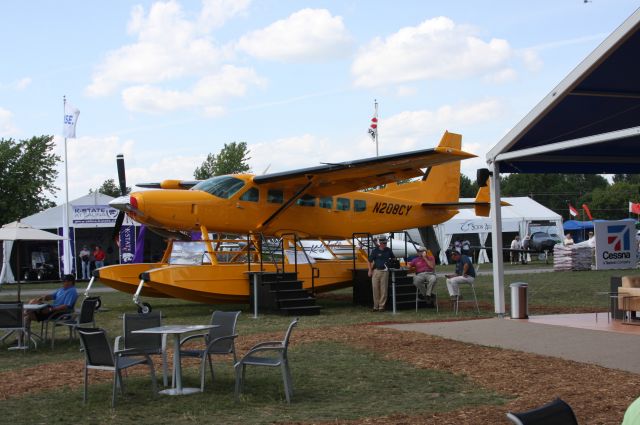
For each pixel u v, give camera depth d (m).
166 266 15.20
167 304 17.53
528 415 3.24
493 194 11.93
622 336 9.42
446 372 7.61
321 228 17.31
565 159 12.23
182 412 6.15
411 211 19.33
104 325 12.87
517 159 11.92
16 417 6.07
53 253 29.94
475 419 5.61
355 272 16.44
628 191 81.75
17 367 8.75
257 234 16.34
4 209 36.78
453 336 10.09
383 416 5.79
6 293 21.53
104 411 6.25
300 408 6.19
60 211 28.83
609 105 10.88
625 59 9.52
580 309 13.73
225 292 14.98
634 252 25.89
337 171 15.11
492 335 10.04
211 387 7.18
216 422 5.75
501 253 12.05
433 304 15.13
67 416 6.08
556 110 10.74
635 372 7.14
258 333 11.14
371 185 16.38
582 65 9.73
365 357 8.65
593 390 6.43
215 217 15.53
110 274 15.16
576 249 26.25
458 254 14.03
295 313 14.04
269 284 14.40
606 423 5.35
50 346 10.55
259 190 16.05
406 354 8.75
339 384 7.16
